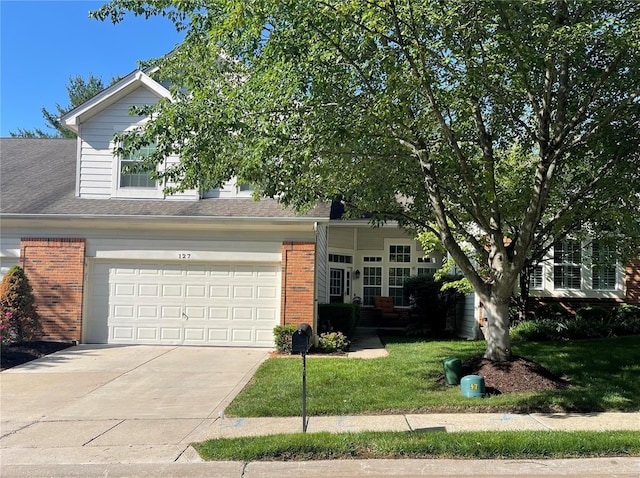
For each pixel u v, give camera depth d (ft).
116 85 45.62
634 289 48.08
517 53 22.15
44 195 46.55
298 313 41.52
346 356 38.68
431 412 23.77
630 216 28.04
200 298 43.27
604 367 30.63
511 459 18.06
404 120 24.95
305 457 18.35
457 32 22.04
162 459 18.43
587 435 19.52
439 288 53.01
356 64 24.13
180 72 31.42
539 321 43.57
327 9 21.07
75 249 43.01
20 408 25.39
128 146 26.00
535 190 26.66
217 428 22.00
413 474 16.93
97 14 26.48
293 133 23.13
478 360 29.48
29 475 17.26
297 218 41.24
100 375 32.35
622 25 21.25
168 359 37.32
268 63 23.59
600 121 26.03
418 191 29.76
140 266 43.57
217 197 46.06
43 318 42.57
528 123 30.32
